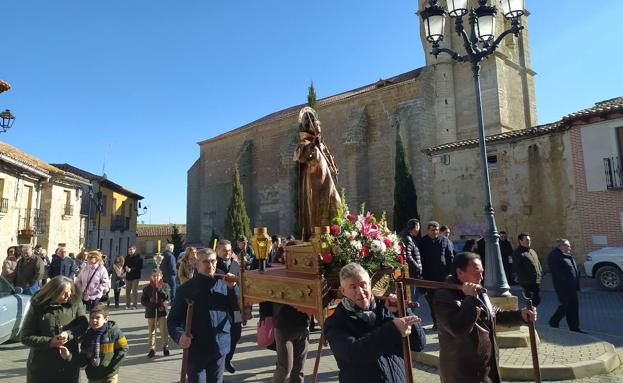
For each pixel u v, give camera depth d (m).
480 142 8.11
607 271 14.46
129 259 15.09
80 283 9.28
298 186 5.28
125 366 7.21
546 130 18.89
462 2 8.48
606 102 19.39
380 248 4.02
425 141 28.05
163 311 8.00
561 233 18.36
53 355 4.14
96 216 33.31
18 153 21.83
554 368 5.67
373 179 31.39
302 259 4.25
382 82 33.03
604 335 8.38
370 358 2.46
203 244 44.19
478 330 3.19
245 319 4.67
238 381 6.25
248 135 41.84
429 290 5.16
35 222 20.06
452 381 3.24
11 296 9.02
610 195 16.97
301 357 5.18
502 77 28.06
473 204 21.23
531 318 3.31
